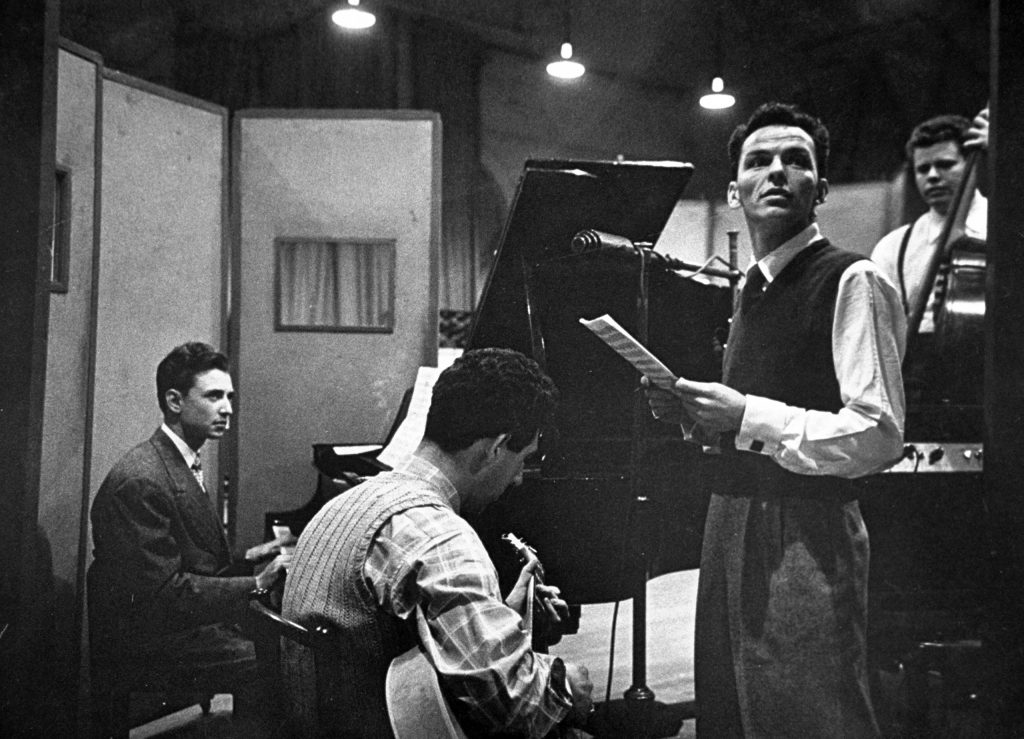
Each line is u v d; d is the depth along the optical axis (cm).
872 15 426
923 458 287
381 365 373
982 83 425
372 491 158
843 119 432
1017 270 229
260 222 373
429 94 456
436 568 144
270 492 370
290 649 159
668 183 255
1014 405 229
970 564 287
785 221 234
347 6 445
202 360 294
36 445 235
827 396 224
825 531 223
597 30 452
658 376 216
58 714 272
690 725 302
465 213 460
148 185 336
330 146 374
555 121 457
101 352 319
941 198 352
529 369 168
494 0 452
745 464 230
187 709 311
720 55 440
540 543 256
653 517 277
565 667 149
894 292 224
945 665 280
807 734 217
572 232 259
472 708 138
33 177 234
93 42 411
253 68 443
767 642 221
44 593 274
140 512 275
